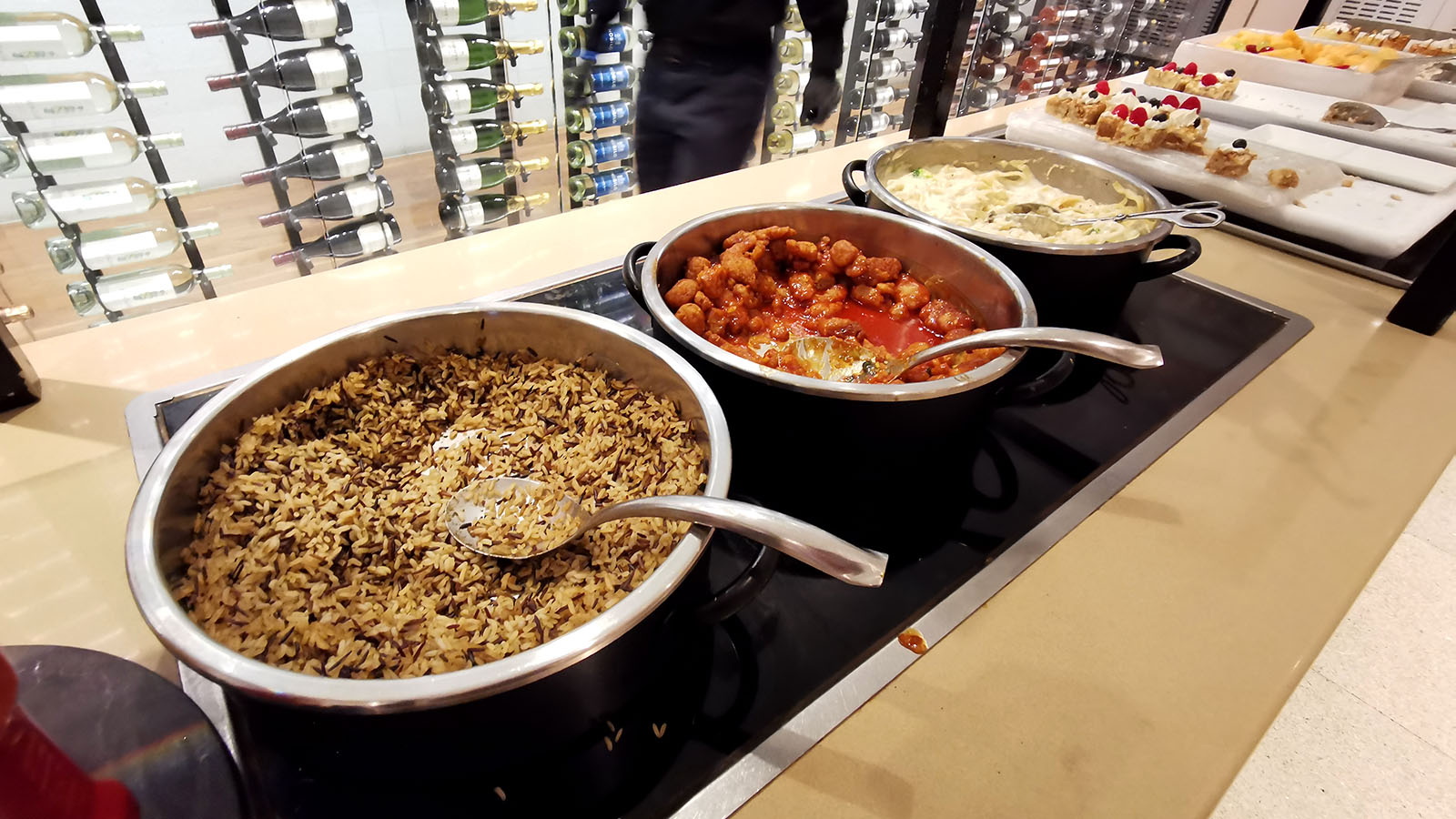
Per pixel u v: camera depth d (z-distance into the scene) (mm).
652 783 464
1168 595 634
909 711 523
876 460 634
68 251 963
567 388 668
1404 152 1559
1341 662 1630
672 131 1569
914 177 1168
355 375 637
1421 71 2004
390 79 1328
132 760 425
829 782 477
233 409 563
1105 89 1584
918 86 1347
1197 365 943
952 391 596
